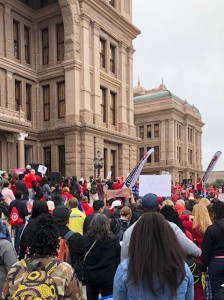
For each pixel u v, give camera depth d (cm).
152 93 6334
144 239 216
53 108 2816
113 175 3083
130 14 3425
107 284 423
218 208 445
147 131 5994
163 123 5791
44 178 1504
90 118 2703
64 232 473
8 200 1098
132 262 214
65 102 2708
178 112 5919
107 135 2869
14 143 2462
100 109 2867
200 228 515
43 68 2889
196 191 2105
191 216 592
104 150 2952
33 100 2864
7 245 346
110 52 3123
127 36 3328
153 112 5884
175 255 213
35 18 2895
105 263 423
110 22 3044
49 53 2858
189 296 219
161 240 215
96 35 2827
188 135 6366
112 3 3188
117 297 221
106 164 2945
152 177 931
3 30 2588
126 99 3316
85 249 439
